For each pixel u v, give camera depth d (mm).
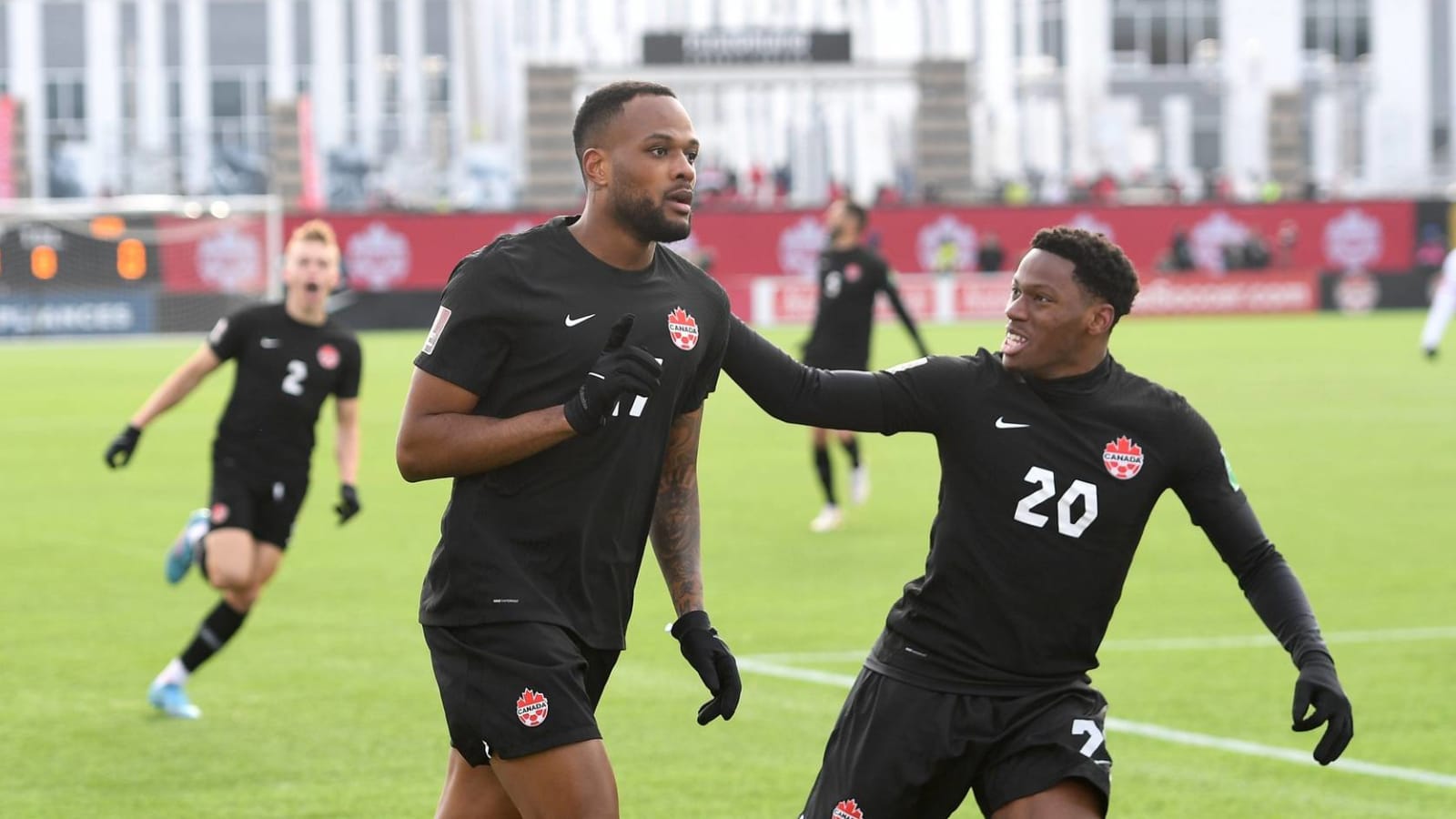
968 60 151125
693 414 17094
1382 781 24234
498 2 166875
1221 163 188875
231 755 25422
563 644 15898
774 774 24562
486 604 15938
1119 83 190875
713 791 23766
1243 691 29422
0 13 174500
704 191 147625
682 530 17375
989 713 16078
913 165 154250
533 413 15562
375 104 174625
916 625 16438
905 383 16719
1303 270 142250
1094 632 16406
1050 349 16219
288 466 28953
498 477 16016
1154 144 171000
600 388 15219
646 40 151000
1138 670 30984
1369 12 194875
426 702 28656
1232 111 172000
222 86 176125
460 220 130000
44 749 25719
